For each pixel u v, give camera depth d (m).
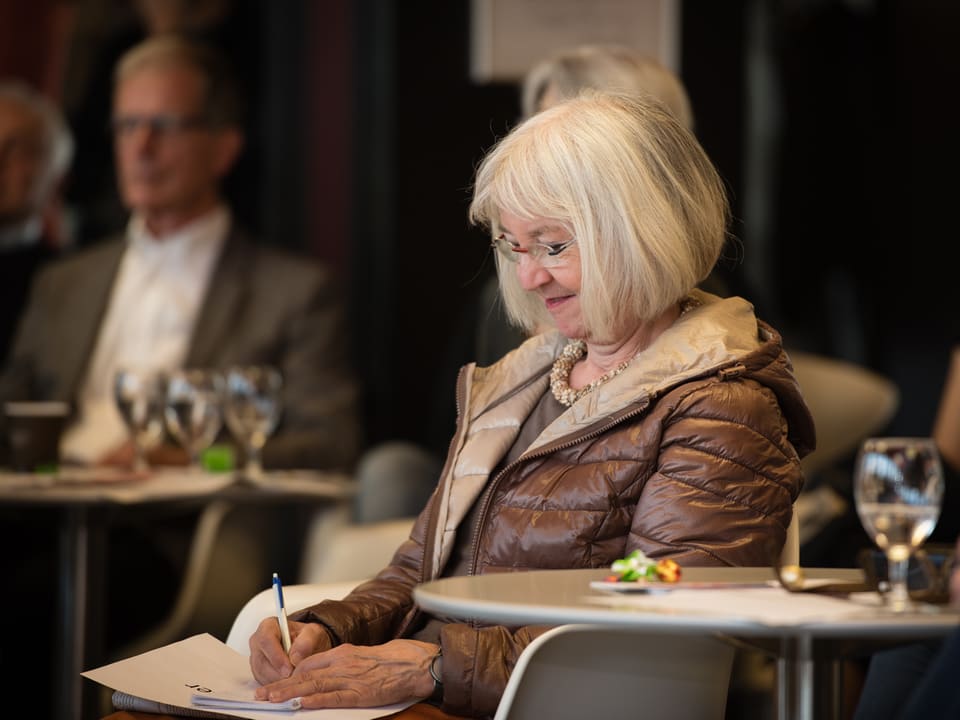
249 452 8.16
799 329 14.58
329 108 13.72
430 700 4.32
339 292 11.05
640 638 3.91
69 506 7.06
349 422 10.62
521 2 11.88
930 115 14.34
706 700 4.07
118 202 13.50
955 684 3.18
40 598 10.01
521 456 4.48
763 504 4.11
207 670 4.48
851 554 7.07
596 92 4.73
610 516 4.28
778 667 3.33
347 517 9.17
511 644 4.12
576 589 3.46
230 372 8.12
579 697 3.88
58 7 13.46
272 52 13.68
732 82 13.95
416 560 4.92
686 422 4.23
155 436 8.12
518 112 13.73
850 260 14.79
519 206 4.46
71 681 7.17
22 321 11.32
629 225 4.37
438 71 13.66
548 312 4.90
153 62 11.59
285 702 4.12
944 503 6.45
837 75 14.52
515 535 4.39
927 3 14.30
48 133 13.39
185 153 11.45
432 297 13.75
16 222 13.34
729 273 6.23
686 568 3.88
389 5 13.55
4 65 13.34
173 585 9.63
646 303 4.45
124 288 11.27
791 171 14.44
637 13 11.84
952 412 7.12
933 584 3.29
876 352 14.70
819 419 8.88
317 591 5.01
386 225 13.66
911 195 14.48
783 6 14.19
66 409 7.75
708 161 4.61
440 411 7.85
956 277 14.15
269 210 13.72
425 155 13.70
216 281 10.97
